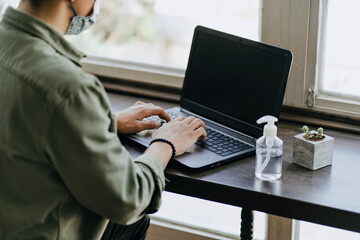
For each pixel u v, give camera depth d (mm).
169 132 1587
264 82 1729
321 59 1972
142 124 1742
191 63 1937
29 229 1271
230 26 2104
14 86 1188
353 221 1428
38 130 1163
